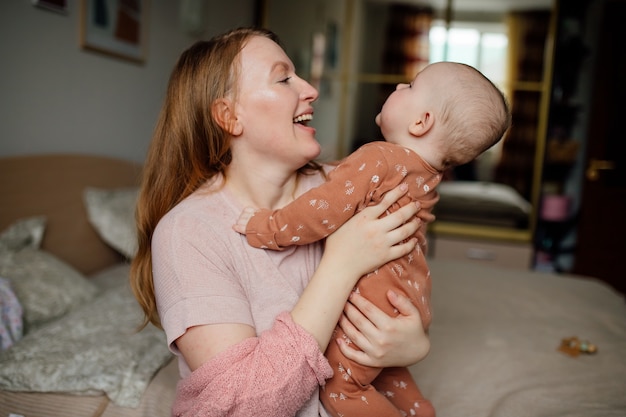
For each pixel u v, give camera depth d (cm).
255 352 80
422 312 98
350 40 402
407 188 96
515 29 382
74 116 229
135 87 276
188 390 84
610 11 381
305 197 91
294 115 96
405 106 104
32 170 199
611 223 396
